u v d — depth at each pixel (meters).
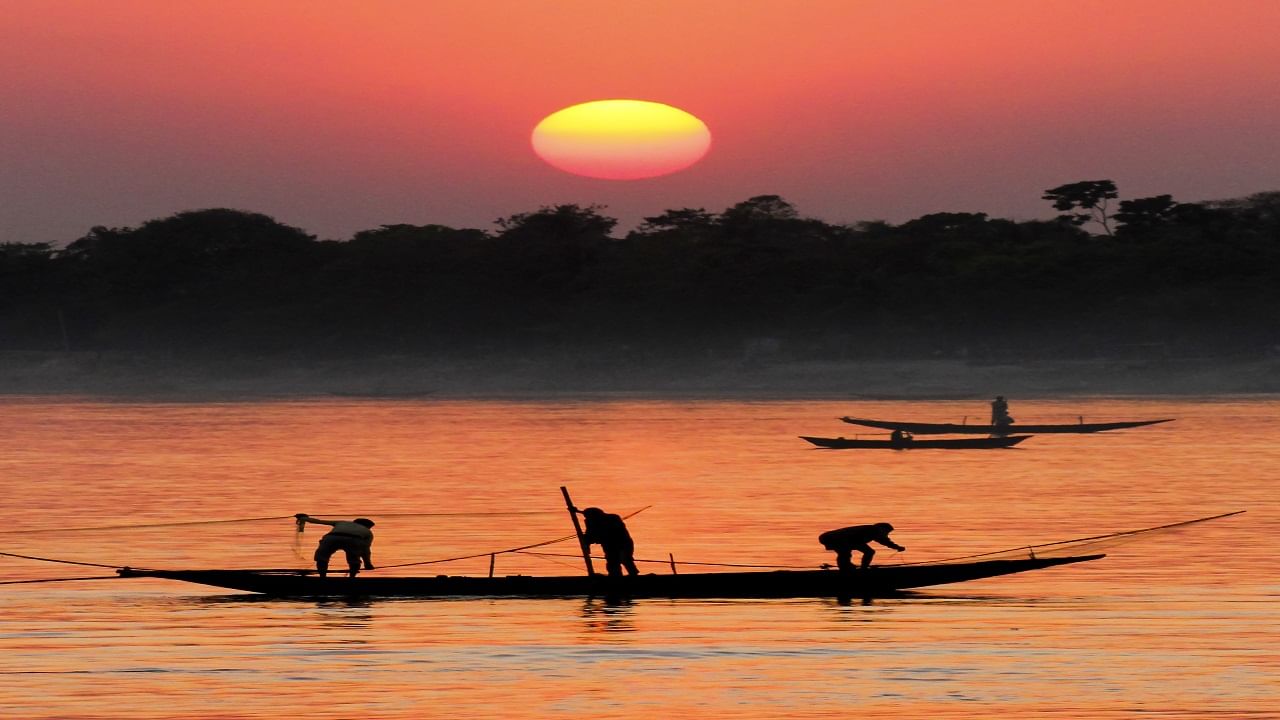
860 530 99.94
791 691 71.06
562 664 76.94
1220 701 69.00
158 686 72.00
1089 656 78.75
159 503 173.12
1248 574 108.38
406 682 73.00
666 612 92.00
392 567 115.88
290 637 84.12
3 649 80.88
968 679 73.44
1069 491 184.38
